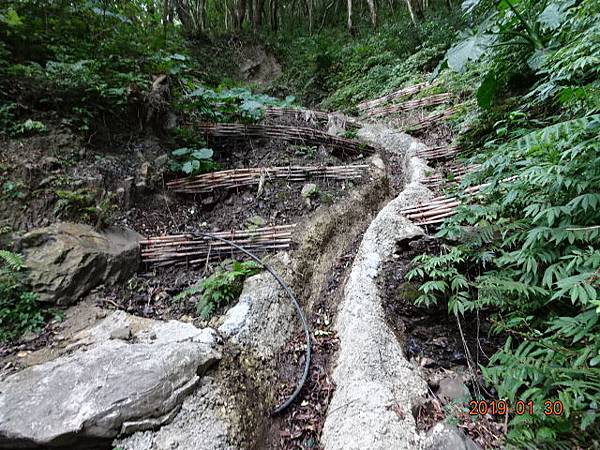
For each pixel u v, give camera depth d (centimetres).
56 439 138
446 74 613
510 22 302
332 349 217
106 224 270
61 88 319
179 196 339
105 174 304
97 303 227
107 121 343
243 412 172
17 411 147
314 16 1337
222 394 171
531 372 136
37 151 282
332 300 260
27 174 263
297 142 437
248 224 311
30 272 216
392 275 235
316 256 289
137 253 268
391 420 154
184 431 151
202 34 1110
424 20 953
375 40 972
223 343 196
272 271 253
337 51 1024
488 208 216
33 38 350
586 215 160
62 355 184
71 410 147
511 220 208
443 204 275
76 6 402
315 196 344
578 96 170
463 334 196
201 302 228
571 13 244
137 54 420
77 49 372
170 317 225
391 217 280
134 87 365
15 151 272
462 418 160
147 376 162
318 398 193
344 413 167
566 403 122
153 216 312
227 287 233
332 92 917
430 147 442
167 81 412
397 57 862
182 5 1094
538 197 185
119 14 451
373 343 190
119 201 299
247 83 1046
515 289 170
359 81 852
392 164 465
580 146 153
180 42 604
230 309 223
